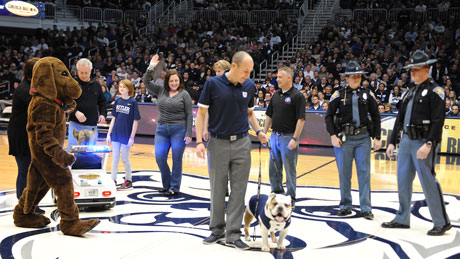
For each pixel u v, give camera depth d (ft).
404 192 15.84
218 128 13.41
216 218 13.87
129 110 21.31
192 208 18.24
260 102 44.06
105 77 58.49
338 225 16.19
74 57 63.05
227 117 13.33
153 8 76.64
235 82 13.38
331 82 48.03
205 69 53.36
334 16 66.54
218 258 12.55
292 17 68.33
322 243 14.08
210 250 13.19
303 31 66.49
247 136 13.78
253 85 13.92
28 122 14.25
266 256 12.78
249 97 13.69
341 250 13.42
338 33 58.34
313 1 71.82
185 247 13.42
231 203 13.66
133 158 31.27
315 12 69.92
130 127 21.45
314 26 66.95
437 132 14.71
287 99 18.24
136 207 18.25
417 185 23.59
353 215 17.61
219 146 13.46
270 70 58.49
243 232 15.42
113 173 21.77
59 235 14.35
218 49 59.88
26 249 12.95
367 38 56.70
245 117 13.65
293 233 15.17
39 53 63.41
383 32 57.21
